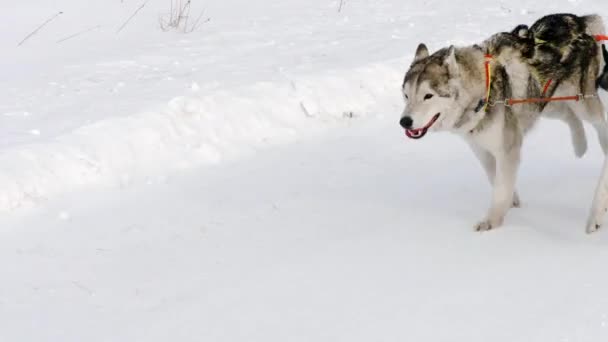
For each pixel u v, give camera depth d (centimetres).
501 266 434
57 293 434
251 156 544
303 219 480
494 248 447
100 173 517
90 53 667
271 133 563
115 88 592
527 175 508
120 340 407
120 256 457
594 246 442
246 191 508
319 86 591
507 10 803
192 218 485
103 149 525
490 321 403
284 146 555
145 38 706
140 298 429
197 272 443
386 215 479
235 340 403
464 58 453
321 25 752
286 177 521
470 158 532
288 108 577
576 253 438
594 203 450
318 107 582
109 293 433
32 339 410
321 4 851
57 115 554
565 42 465
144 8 801
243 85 583
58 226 480
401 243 455
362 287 426
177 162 533
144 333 409
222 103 566
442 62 448
